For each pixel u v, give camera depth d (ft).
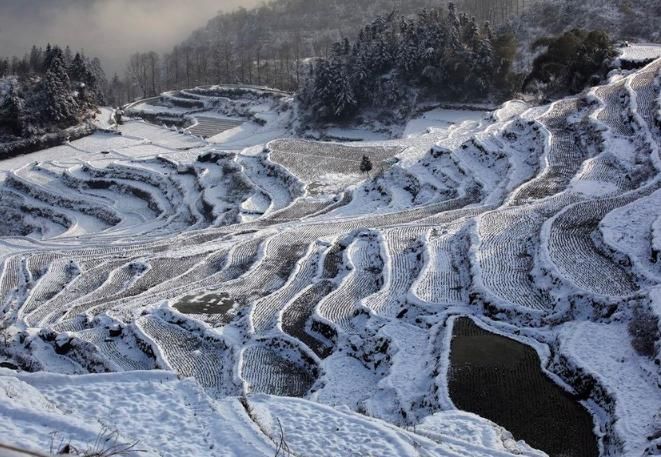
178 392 74.54
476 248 154.20
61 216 317.42
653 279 126.93
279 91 522.06
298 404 75.92
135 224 291.99
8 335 154.92
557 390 100.83
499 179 224.94
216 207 276.62
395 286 149.28
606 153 203.41
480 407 96.94
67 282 192.95
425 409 100.58
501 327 123.75
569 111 252.42
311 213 242.37
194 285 172.65
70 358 142.82
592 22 435.94
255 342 136.36
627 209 159.12
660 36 398.01
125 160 363.35
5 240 257.55
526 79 352.49
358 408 105.60
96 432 61.82
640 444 81.10
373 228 190.29
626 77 265.75
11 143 406.41
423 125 375.25
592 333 112.06
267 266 181.16
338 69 419.74
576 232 155.63
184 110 529.04
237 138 439.63
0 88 437.58
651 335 104.47
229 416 69.97
